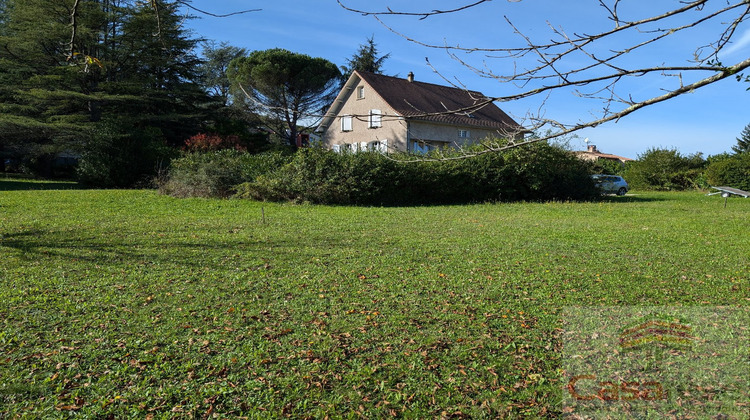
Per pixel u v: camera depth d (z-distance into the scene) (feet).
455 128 107.76
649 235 38.58
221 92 163.63
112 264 26.66
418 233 38.63
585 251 31.42
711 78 9.20
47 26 88.74
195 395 12.81
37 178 107.55
